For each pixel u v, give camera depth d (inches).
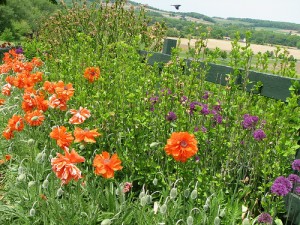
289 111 121.7
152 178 142.2
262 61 186.9
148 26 300.5
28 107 155.4
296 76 159.9
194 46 186.5
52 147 161.5
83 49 251.1
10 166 166.6
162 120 151.1
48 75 265.4
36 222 120.0
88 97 185.3
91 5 339.0
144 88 168.1
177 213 119.7
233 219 119.1
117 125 161.9
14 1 2046.0
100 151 154.9
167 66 168.4
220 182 131.6
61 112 182.2
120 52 208.1
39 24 513.3
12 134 154.4
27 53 427.5
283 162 129.4
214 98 159.0
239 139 138.3
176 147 106.4
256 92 147.6
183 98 153.8
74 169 100.9
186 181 129.6
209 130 139.4
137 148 148.0
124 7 307.0
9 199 139.0
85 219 118.3
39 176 142.6
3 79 326.6
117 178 147.8
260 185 143.9
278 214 131.3
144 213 116.3
